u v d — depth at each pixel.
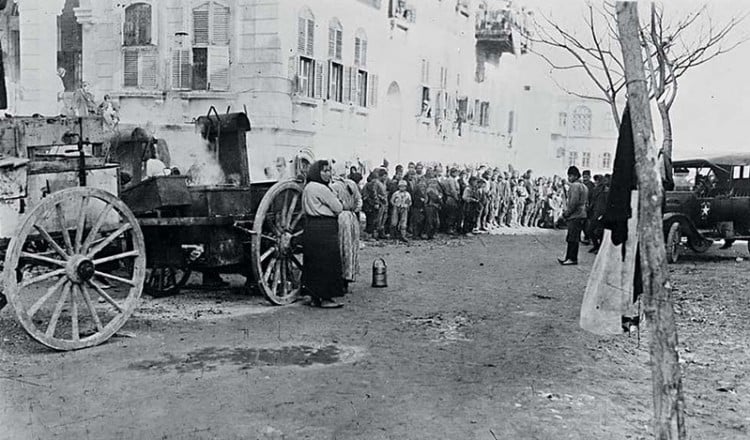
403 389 6.12
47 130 7.59
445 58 29.31
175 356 7.07
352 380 6.36
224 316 9.05
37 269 11.24
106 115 17.25
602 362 7.18
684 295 11.65
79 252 7.31
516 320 9.21
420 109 27.25
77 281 7.23
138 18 18.61
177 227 9.66
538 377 6.58
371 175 20.12
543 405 5.76
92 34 18.91
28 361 6.81
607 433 5.15
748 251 18.84
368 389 6.11
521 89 39.84
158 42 18.58
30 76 18.83
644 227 3.82
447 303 10.35
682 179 17.95
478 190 24.06
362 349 7.52
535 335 8.35
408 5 25.88
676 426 3.80
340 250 9.89
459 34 30.58
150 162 10.95
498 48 33.41
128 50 18.73
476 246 19.36
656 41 16.72
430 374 6.62
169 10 18.52
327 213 9.62
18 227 6.77
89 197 7.34
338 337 8.02
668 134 16.41
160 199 8.95
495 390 6.14
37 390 5.94
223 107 18.28
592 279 6.37
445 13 29.12
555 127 46.75
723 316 9.84
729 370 7.02
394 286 11.84
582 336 8.34
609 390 6.23
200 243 9.67
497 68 35.41
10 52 19.00
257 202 9.99
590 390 6.21
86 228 7.74
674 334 3.81
